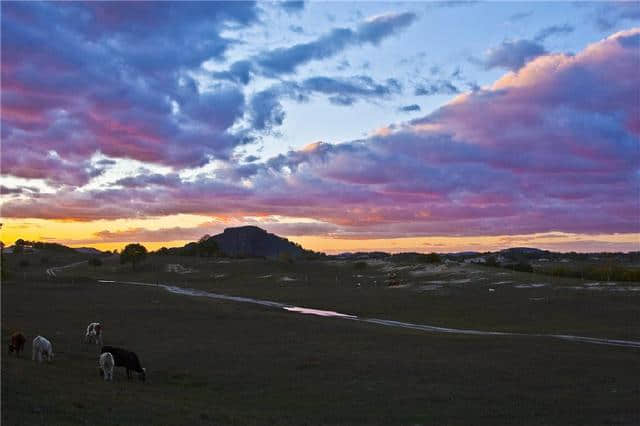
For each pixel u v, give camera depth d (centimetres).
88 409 2173
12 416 1894
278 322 6575
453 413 2758
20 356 3700
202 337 5362
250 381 3509
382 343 5044
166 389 3155
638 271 12306
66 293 10419
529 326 6644
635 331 5975
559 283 10194
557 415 2719
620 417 2670
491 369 3850
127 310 7619
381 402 2994
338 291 11688
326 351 4588
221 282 15538
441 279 12331
